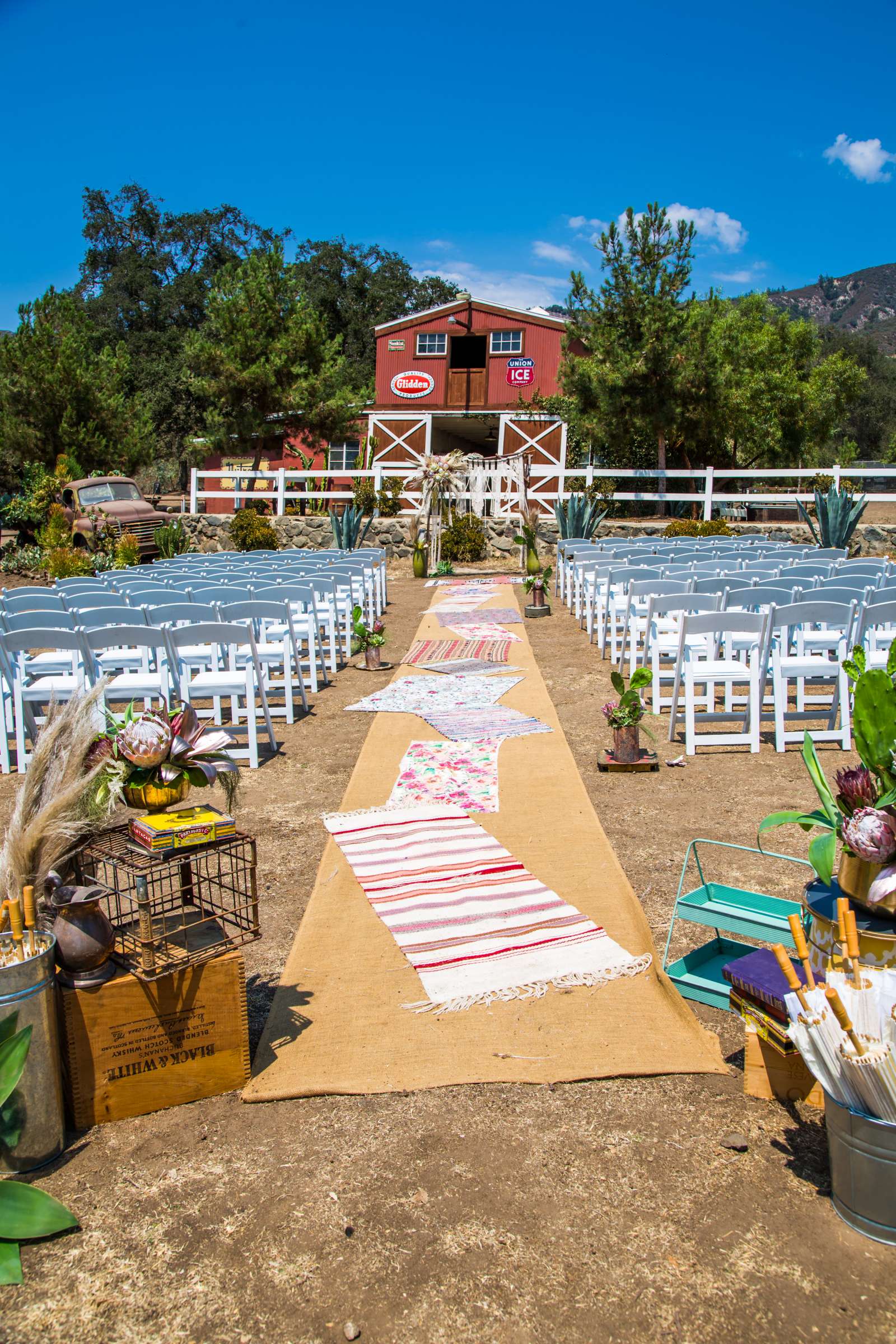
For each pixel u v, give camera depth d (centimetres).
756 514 2028
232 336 2298
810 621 620
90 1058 276
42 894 279
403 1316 209
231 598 805
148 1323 210
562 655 955
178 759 306
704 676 627
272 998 344
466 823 505
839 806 286
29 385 2441
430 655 967
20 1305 216
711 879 429
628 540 1274
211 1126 277
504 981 345
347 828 505
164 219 5094
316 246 4997
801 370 2948
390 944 377
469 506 1942
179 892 341
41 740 290
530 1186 247
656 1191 244
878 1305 206
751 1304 208
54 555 1670
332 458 2656
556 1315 207
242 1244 231
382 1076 295
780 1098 280
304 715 755
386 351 2559
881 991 238
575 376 1888
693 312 1781
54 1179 256
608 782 575
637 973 348
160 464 4041
